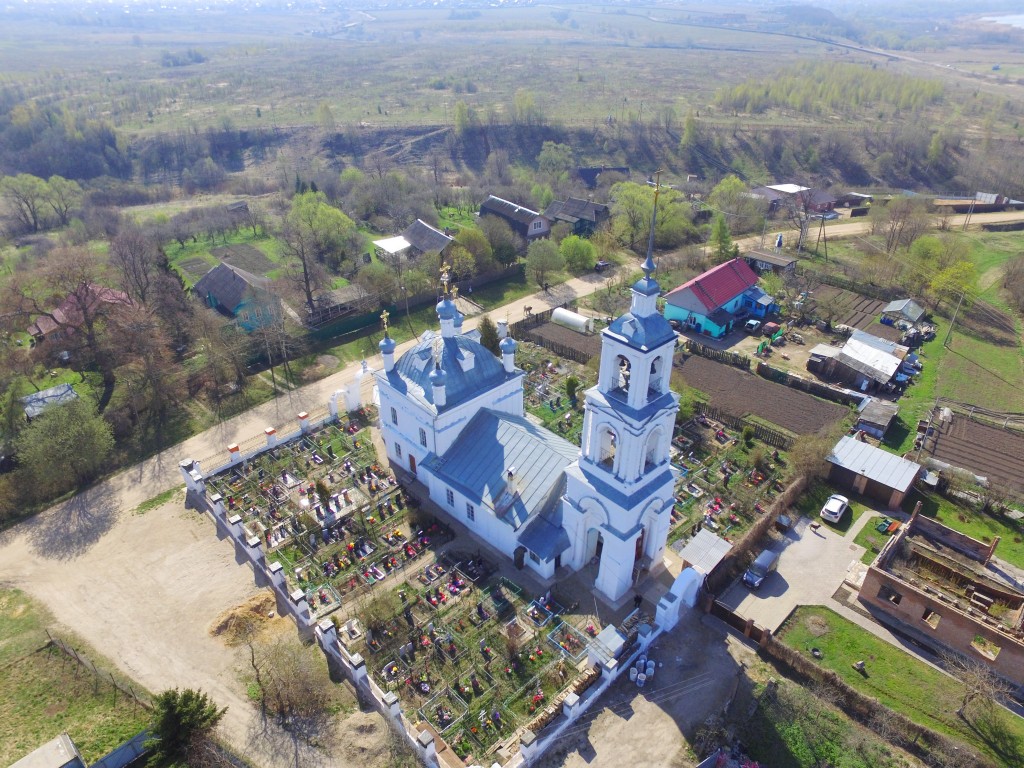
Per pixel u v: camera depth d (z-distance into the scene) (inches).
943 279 4079.7
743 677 1908.2
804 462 2613.2
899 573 2162.9
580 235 5349.4
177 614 2126.0
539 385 3297.2
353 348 3789.4
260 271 4803.2
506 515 2215.8
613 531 2011.6
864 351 3459.6
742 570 2276.1
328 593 2170.3
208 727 1659.7
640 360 1759.4
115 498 2645.2
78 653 1998.0
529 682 1883.6
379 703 1813.5
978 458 2844.5
